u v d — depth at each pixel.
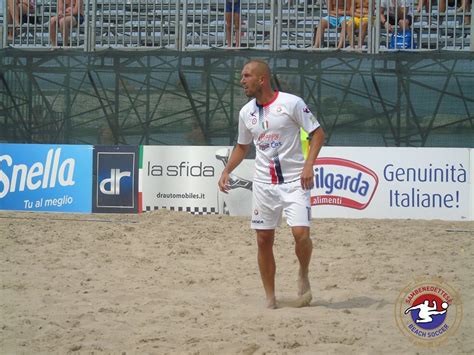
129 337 8.98
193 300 11.23
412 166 21.38
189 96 24.50
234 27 25.14
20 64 25.00
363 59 23.81
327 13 24.86
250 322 9.72
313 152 10.33
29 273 13.23
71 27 24.97
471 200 21.22
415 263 14.48
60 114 24.98
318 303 11.16
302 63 23.98
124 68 24.72
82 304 10.92
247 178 21.83
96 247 16.06
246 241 16.98
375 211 21.45
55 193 22.67
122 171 22.45
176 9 24.50
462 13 23.88
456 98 23.62
